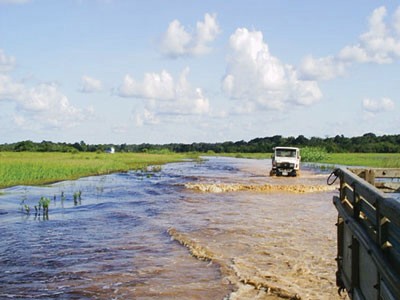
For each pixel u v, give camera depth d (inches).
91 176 1418.6
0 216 642.8
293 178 1334.9
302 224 550.0
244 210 676.1
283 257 390.6
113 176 1429.6
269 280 327.6
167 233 505.0
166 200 808.3
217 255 399.5
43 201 685.9
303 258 386.6
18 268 378.6
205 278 339.9
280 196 864.9
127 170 1704.0
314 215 624.4
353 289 203.5
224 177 1386.6
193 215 631.2
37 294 314.5
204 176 1434.5
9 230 539.5
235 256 395.9
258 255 398.6
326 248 422.3
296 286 313.9
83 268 375.9
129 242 468.1
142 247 445.4
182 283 330.0
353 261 202.8
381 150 3961.6
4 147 4069.9
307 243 443.5
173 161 2827.3
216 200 803.4
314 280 326.6
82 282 339.0
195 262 385.7
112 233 516.7
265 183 1138.7
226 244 441.4
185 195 884.6
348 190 232.5
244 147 5738.2
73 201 809.5
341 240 259.0
